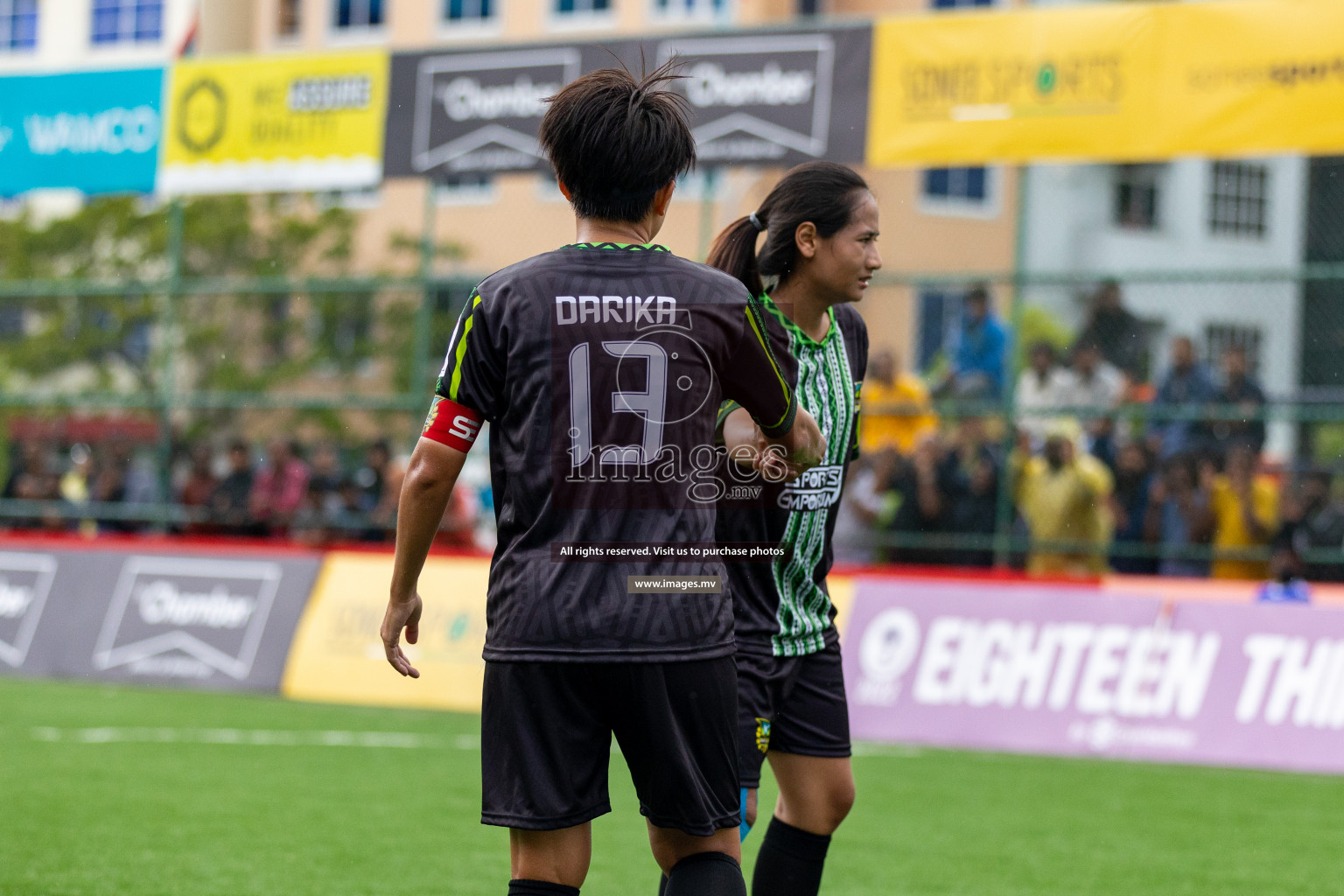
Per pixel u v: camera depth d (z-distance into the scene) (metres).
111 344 65.25
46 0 86.88
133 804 20.86
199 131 37.22
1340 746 25.80
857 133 31.41
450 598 34.16
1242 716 26.77
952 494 35.44
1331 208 54.00
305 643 35.09
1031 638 28.86
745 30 32.16
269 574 36.25
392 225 72.88
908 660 29.84
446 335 66.50
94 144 38.22
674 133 9.38
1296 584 28.72
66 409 51.53
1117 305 38.00
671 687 9.00
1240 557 31.52
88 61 85.81
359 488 40.28
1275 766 26.16
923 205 71.19
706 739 9.16
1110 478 35.31
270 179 36.56
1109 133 29.64
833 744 12.23
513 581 9.09
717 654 9.20
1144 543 34.25
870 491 36.16
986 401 37.50
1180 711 27.25
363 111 35.69
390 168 35.47
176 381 65.50
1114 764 26.38
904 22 31.05
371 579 35.03
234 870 16.92
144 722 29.50
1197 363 34.69
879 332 58.28
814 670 12.27
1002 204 73.19
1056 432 35.00
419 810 20.88
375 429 63.12
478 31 80.56
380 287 37.88
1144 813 21.50
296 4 82.81
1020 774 25.08
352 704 33.78
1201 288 61.34
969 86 30.61
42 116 38.69
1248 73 28.66
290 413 63.56
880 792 23.12
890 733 29.41
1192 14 29.08
